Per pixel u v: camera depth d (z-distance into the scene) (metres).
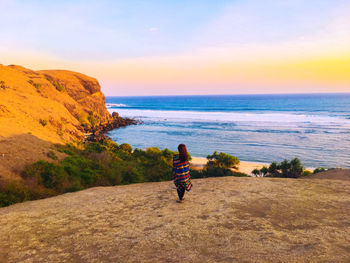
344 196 6.08
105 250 3.71
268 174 34.38
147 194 7.12
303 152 53.72
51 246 3.96
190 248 3.62
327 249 3.35
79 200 6.87
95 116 92.75
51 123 48.28
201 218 4.91
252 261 3.08
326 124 92.12
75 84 105.38
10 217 5.51
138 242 3.94
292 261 3.03
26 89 61.41
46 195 12.76
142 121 113.88
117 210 5.76
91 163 25.09
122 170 26.56
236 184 7.79
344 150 54.31
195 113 148.12
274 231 4.11
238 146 60.94
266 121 104.12
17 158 19.33
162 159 39.59
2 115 34.19
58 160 22.97
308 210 5.15
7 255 3.70
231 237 3.94
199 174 32.31
